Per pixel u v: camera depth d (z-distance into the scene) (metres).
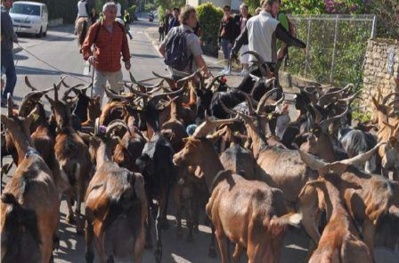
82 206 9.47
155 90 11.59
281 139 10.16
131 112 9.34
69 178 8.57
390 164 9.25
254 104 10.66
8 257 5.92
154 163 8.07
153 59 27.94
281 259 8.19
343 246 5.85
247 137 9.20
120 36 12.24
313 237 7.13
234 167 8.04
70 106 9.45
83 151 8.62
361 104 16.27
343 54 18.59
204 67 11.79
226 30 22.30
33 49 29.23
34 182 6.52
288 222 6.18
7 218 5.96
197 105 11.26
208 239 8.78
